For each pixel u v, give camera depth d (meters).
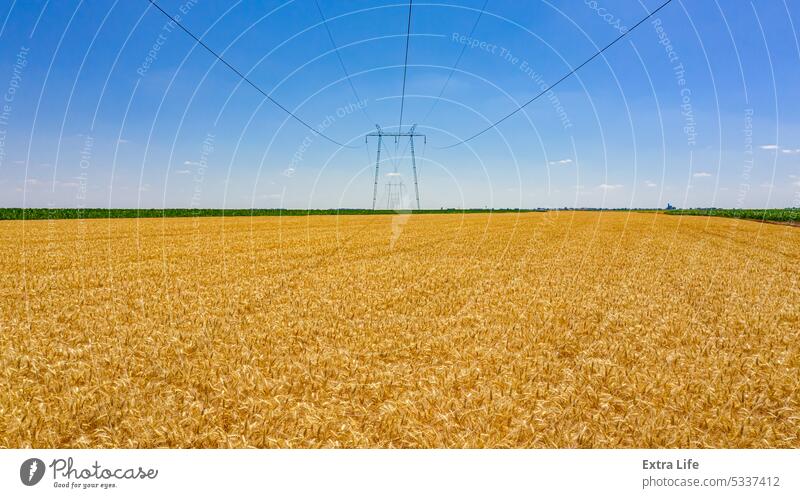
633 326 10.00
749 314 11.34
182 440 5.00
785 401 6.14
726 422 5.39
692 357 7.84
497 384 6.42
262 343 8.31
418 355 8.07
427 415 5.60
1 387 6.05
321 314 10.69
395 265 20.12
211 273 17.22
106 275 16.53
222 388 6.08
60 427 5.25
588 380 6.68
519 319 10.43
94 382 6.34
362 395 6.23
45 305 11.41
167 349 7.82
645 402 5.79
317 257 22.94
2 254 22.92
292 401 5.83
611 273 18.73
